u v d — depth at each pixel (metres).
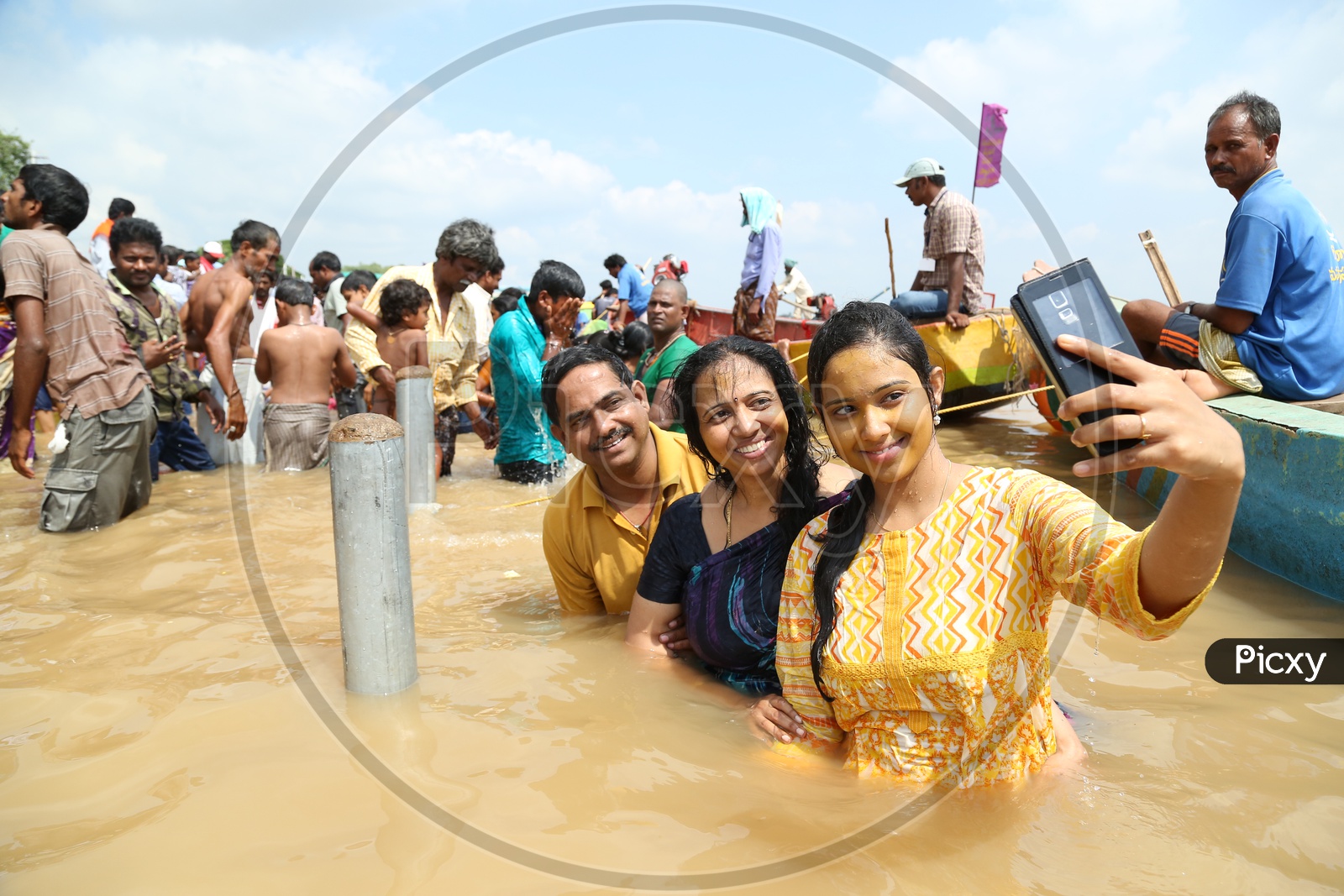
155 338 5.73
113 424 4.29
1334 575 3.05
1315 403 4.11
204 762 1.89
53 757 1.92
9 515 4.67
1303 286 4.11
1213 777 1.80
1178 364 4.55
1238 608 2.98
